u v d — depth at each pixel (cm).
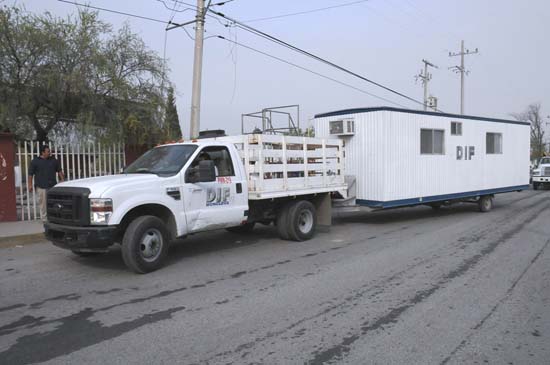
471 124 1409
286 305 531
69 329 461
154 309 520
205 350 409
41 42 1260
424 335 441
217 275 671
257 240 968
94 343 425
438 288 598
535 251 832
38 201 1220
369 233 1055
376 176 1146
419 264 735
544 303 536
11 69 1255
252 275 670
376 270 696
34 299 561
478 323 472
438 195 1299
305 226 970
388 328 459
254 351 406
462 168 1379
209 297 564
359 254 815
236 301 547
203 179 727
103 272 693
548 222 1224
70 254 828
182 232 733
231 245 911
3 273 691
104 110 1360
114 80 1361
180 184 732
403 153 1185
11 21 1248
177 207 725
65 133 1429
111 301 551
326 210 1038
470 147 1407
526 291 584
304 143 964
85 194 647
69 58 1320
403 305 529
